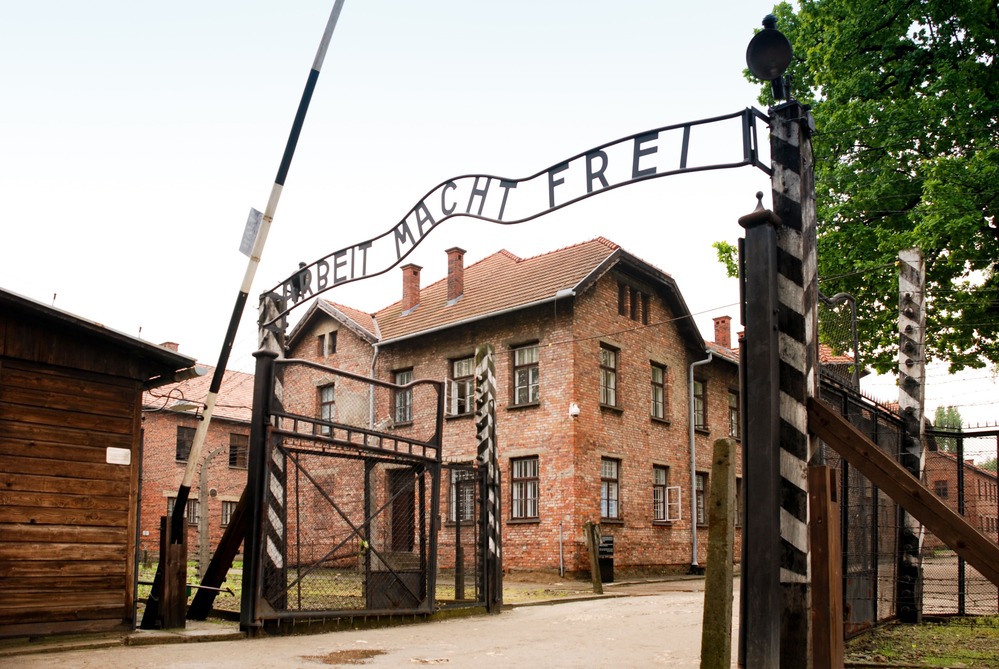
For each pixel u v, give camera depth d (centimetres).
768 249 569
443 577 2072
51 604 814
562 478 2138
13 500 803
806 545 545
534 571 2145
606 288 2347
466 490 2169
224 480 3331
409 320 2697
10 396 812
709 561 493
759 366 559
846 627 763
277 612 885
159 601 899
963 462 1056
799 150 592
